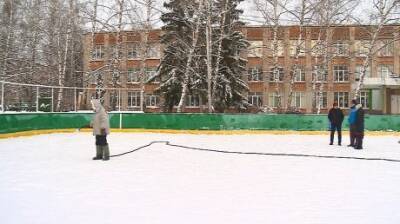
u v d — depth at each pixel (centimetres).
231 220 668
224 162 1352
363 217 691
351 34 4694
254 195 848
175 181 998
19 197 820
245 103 3944
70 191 878
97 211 719
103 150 1386
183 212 714
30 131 2447
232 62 3884
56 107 3791
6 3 3938
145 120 2791
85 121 2800
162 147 1834
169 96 3775
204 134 2689
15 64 3950
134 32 3675
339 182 1004
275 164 1312
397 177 1084
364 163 1357
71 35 3981
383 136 2642
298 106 5319
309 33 4744
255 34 5297
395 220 676
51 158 1417
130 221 660
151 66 5209
